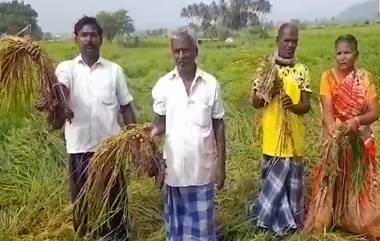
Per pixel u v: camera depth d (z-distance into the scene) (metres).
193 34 3.88
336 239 4.43
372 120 4.35
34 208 5.18
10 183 5.82
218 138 4.04
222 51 19.66
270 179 4.49
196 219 4.03
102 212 4.14
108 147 3.91
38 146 6.21
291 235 4.48
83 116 4.15
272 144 4.45
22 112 4.10
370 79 4.42
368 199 4.54
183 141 3.91
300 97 4.35
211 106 3.94
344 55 4.37
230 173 5.77
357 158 4.38
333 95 4.46
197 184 3.96
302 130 4.48
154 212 4.97
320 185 4.50
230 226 4.68
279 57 4.39
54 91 3.93
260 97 4.36
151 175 3.95
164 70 16.81
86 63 4.15
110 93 4.19
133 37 43.09
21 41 3.85
